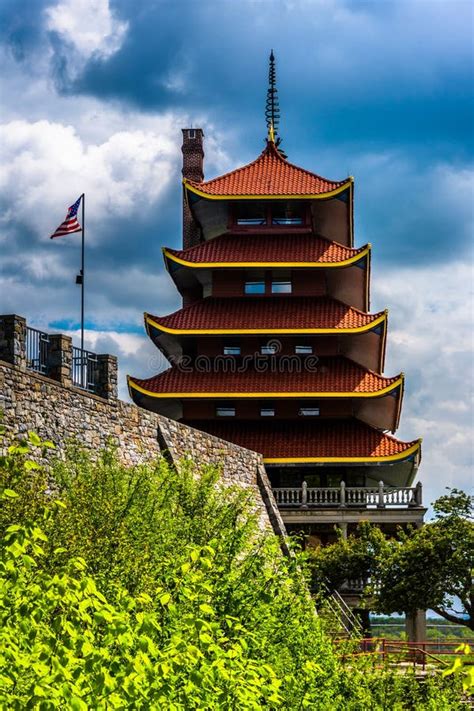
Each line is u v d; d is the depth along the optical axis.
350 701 25.58
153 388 73.38
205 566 17.31
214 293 76.19
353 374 73.88
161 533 26.52
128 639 13.89
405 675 30.97
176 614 17.70
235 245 76.88
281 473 72.94
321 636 24.66
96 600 14.24
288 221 78.19
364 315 74.62
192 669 15.21
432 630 71.62
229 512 28.03
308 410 74.19
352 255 74.69
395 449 71.12
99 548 23.27
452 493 58.47
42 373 32.72
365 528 60.34
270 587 22.88
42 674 12.94
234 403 74.56
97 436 35.16
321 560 59.22
